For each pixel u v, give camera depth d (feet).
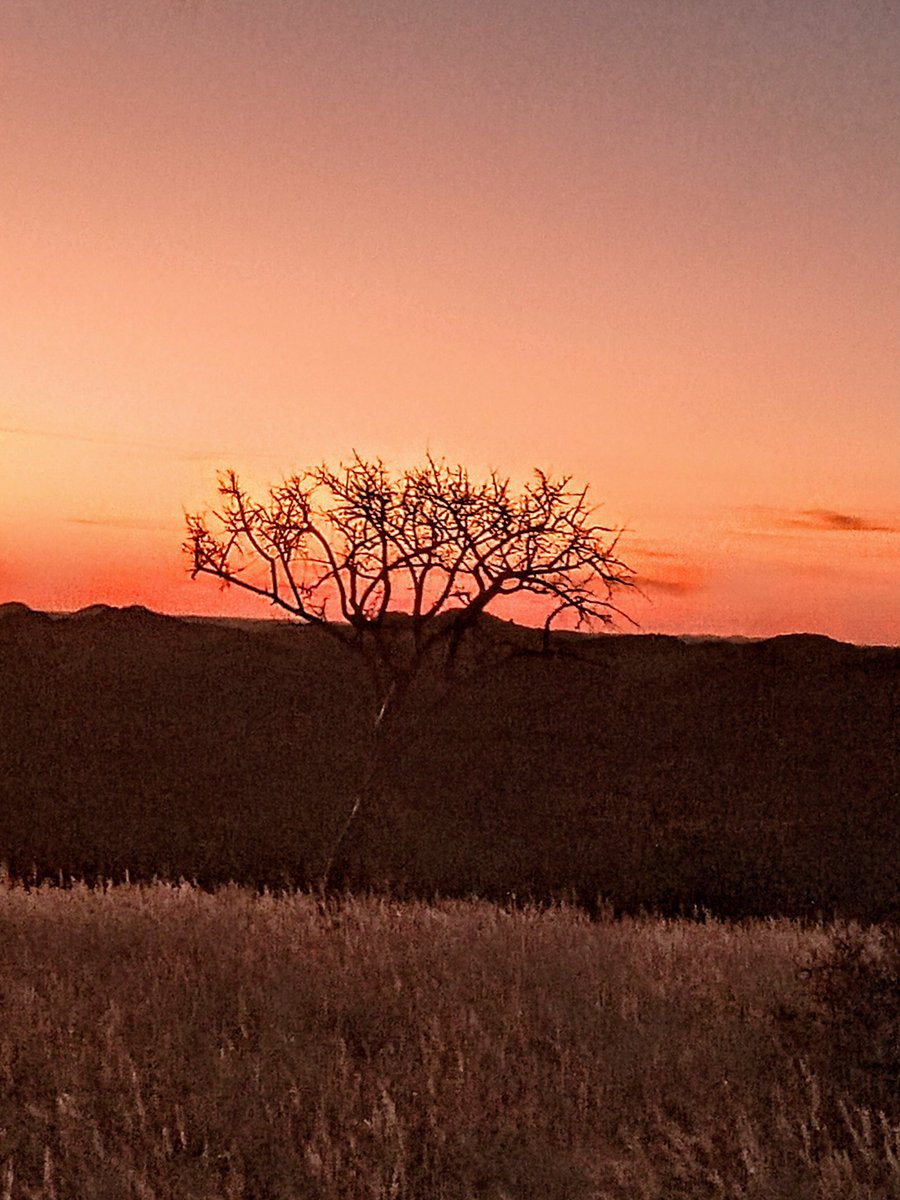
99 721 186.80
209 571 67.87
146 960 43.55
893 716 192.13
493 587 66.28
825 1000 35.99
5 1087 31.55
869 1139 28.45
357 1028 37.35
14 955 43.91
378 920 53.83
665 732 184.34
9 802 120.98
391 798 141.08
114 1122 29.66
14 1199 26.40
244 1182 27.32
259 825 115.03
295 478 67.31
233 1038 35.86
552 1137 29.81
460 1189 27.58
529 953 47.06
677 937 52.03
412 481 66.28
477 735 178.29
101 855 93.86
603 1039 35.83
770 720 189.57
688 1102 31.55
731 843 112.78
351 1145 28.45
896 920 38.55
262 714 196.24
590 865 98.63
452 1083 32.07
